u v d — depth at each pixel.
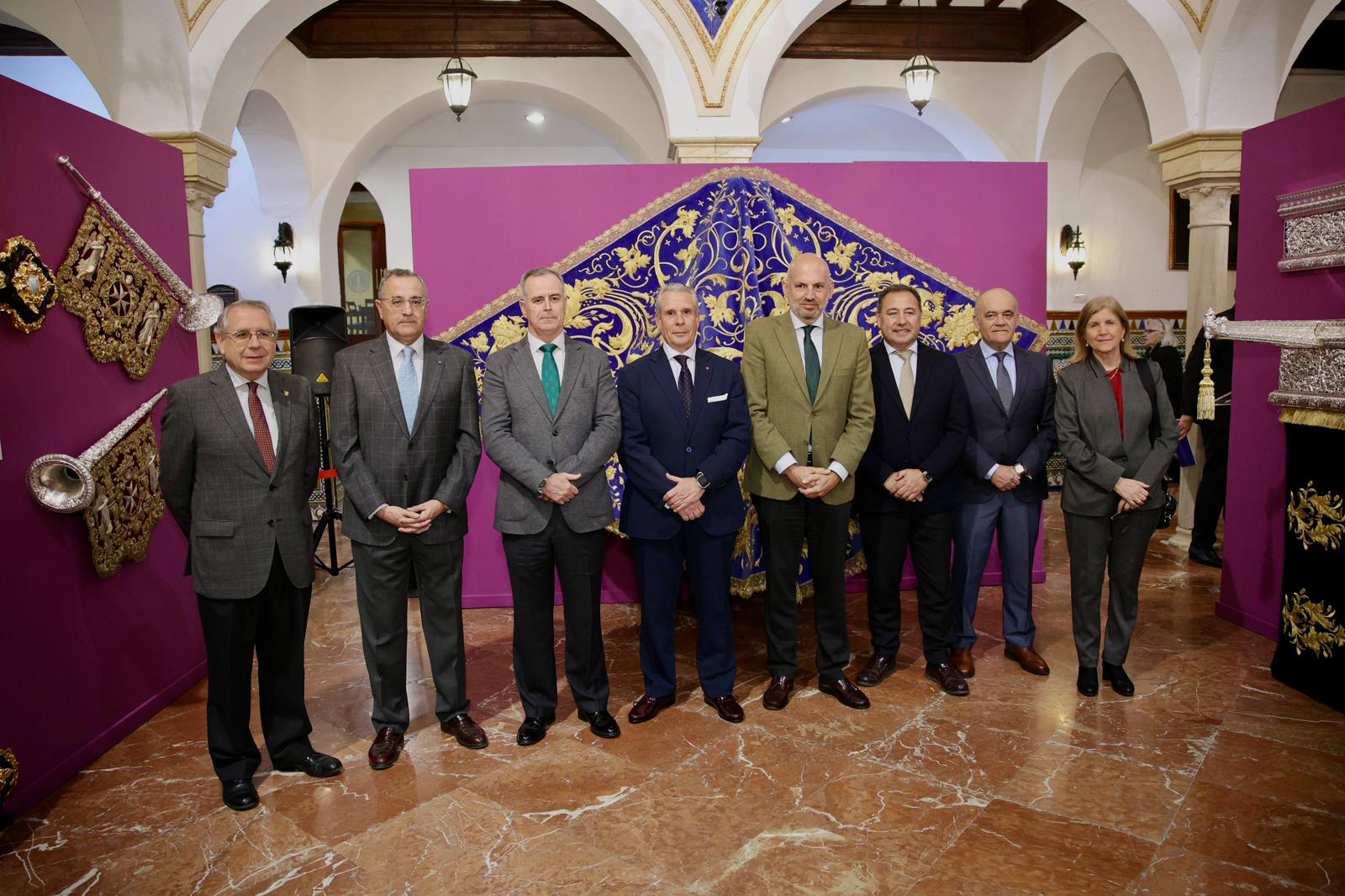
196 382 2.59
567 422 2.93
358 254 11.94
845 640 3.30
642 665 3.21
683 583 4.66
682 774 2.75
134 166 3.39
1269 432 3.84
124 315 3.19
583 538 2.93
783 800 2.58
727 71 6.37
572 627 3.02
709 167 4.39
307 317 5.45
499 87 8.42
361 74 8.15
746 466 3.33
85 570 2.94
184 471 2.57
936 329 4.55
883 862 2.26
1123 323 3.20
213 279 8.46
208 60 5.71
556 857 2.30
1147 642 3.86
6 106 2.63
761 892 2.14
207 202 5.94
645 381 3.06
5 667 2.55
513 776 2.76
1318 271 3.43
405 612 2.89
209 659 2.59
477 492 4.55
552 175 4.36
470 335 4.35
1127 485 3.12
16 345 2.65
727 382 3.08
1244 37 5.44
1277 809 2.48
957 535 3.50
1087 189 8.82
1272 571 3.86
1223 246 5.79
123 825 2.52
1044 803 2.54
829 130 10.40
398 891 2.18
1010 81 8.47
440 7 7.91
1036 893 2.12
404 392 2.85
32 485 2.66
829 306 4.46
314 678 3.66
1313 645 3.24
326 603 4.79
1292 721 3.06
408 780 2.74
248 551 2.56
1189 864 2.22
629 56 8.34
